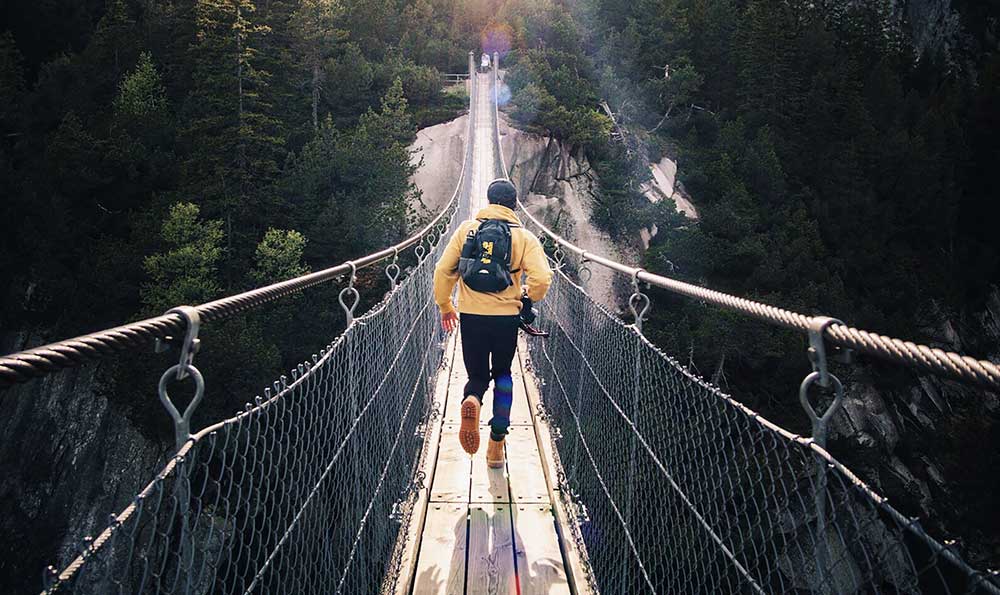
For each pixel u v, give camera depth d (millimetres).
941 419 27156
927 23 87188
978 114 52469
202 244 24891
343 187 32156
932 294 39156
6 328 26016
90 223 28625
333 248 29266
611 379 3725
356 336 3160
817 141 47438
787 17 57906
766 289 31922
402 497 4121
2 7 40531
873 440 25297
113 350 1276
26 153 32344
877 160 44562
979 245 45625
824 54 57375
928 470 25625
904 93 65125
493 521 3932
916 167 43656
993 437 24656
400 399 4484
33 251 26906
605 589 3564
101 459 19125
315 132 36594
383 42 53625
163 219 26641
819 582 1365
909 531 1109
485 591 3314
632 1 58969
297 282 2438
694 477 2262
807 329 1444
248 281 26141
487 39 56906
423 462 4684
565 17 56812
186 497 1427
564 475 4422
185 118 33344
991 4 84562
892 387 27250
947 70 75750
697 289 2240
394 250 4812
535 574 3449
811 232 37281
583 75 52594
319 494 2529
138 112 32469
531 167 38594
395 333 4441
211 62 31922
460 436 3812
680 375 2414
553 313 6309
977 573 950
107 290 24922
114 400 19828
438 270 3955
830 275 36656
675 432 2469
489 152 36844
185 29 37875
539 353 6910
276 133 35531
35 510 19141
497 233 3807
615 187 38250
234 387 19203
